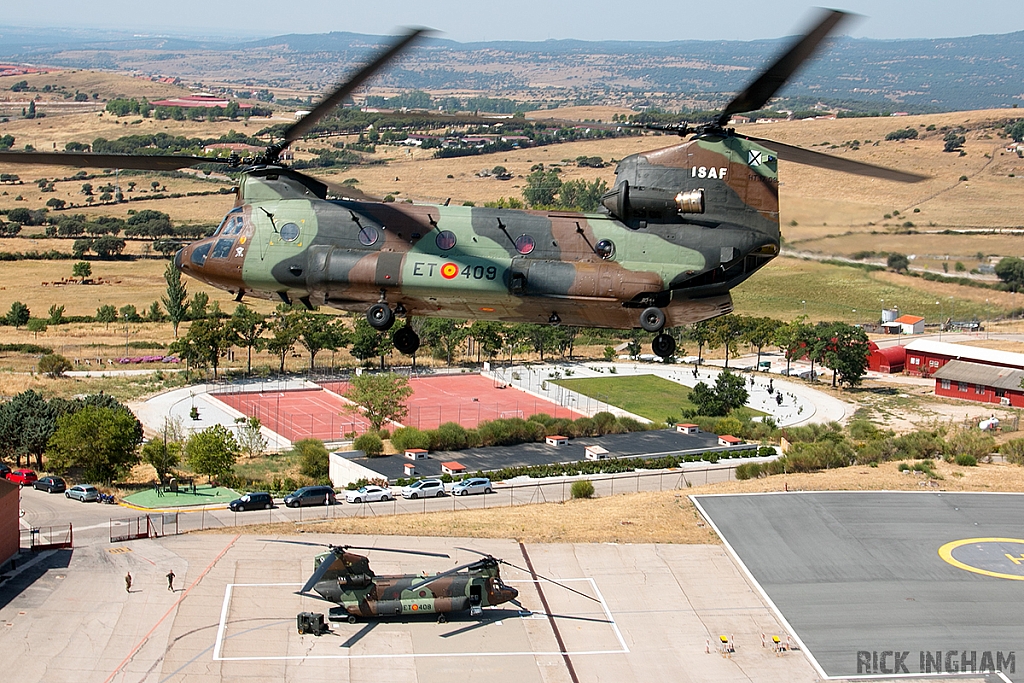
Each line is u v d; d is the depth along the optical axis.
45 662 35.69
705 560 45.97
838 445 68.25
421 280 25.84
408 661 36.47
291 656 36.47
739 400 96.50
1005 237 132.62
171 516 56.66
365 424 87.81
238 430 83.00
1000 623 40.19
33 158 25.22
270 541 47.38
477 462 71.19
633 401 101.69
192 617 39.31
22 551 46.16
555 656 37.16
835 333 110.50
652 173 25.84
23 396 71.38
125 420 67.06
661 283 25.08
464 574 39.72
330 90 24.66
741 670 36.50
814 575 44.41
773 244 25.55
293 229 27.14
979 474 60.53
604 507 54.25
